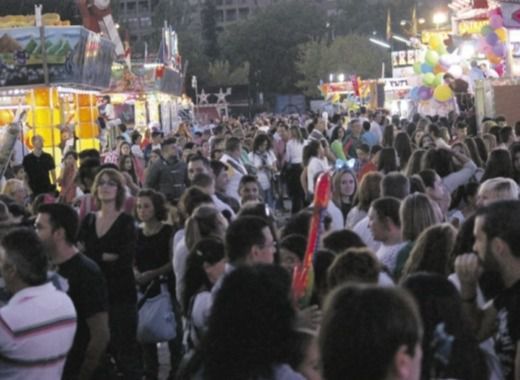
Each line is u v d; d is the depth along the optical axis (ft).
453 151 50.67
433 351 18.02
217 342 16.69
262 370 16.55
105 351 30.14
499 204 21.27
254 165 84.12
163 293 38.96
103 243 36.40
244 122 253.44
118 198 36.86
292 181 92.99
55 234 28.09
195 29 623.36
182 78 211.20
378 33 526.98
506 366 20.53
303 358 17.15
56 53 94.53
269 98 526.57
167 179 65.21
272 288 16.97
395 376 12.81
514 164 51.70
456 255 24.34
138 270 39.29
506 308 20.77
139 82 158.92
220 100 325.42
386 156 57.67
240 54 529.04
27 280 23.41
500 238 20.80
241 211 35.35
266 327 16.65
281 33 522.88
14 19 105.09
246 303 16.74
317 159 70.08
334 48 447.42
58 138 98.73
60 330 23.50
